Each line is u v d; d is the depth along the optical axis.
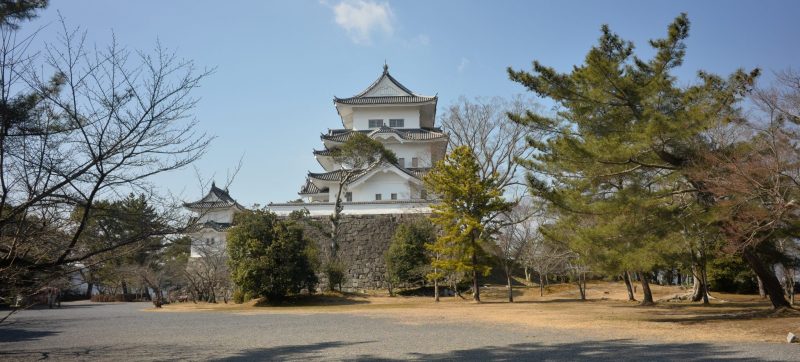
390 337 11.77
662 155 13.55
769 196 11.97
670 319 14.68
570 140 13.51
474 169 25.39
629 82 13.00
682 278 42.09
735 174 11.99
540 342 10.34
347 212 33.09
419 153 41.38
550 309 19.84
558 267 30.34
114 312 24.62
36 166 5.37
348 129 45.56
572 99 13.86
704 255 17.86
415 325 14.49
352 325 15.02
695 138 13.68
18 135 5.32
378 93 45.41
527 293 31.05
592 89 13.55
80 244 5.81
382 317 17.56
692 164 13.08
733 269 28.83
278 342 11.52
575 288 33.66
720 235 13.66
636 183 14.22
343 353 9.43
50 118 5.50
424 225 30.34
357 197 37.56
